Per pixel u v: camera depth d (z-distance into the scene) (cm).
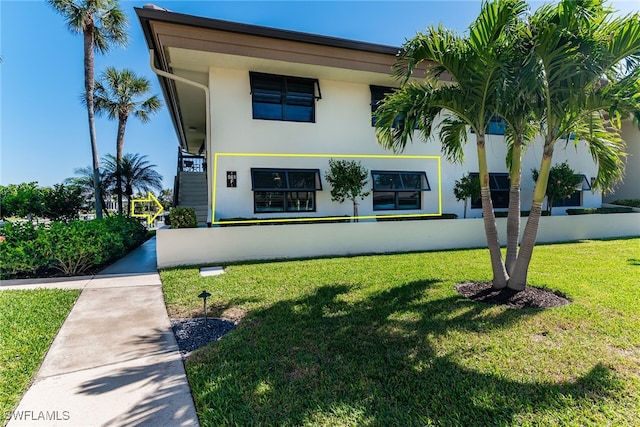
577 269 799
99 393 316
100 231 912
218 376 342
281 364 365
